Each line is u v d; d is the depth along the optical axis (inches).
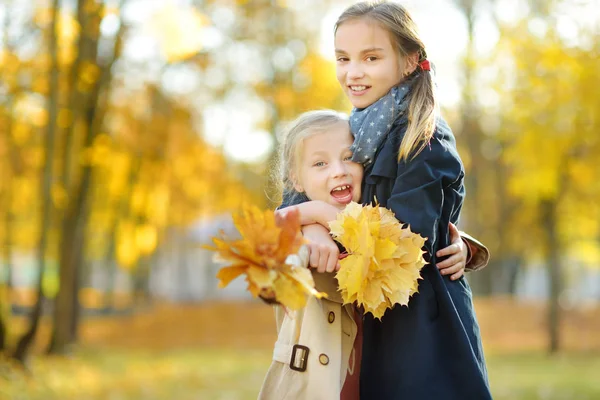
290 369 108.3
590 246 1194.6
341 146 112.7
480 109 720.3
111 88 618.8
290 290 88.6
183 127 691.4
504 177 880.3
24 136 571.2
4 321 484.4
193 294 1496.1
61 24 526.3
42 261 493.0
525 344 801.6
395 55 114.7
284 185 119.9
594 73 534.0
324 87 776.3
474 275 1185.4
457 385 104.7
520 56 556.1
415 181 107.3
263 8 732.7
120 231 820.6
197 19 584.7
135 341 838.5
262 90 764.0
